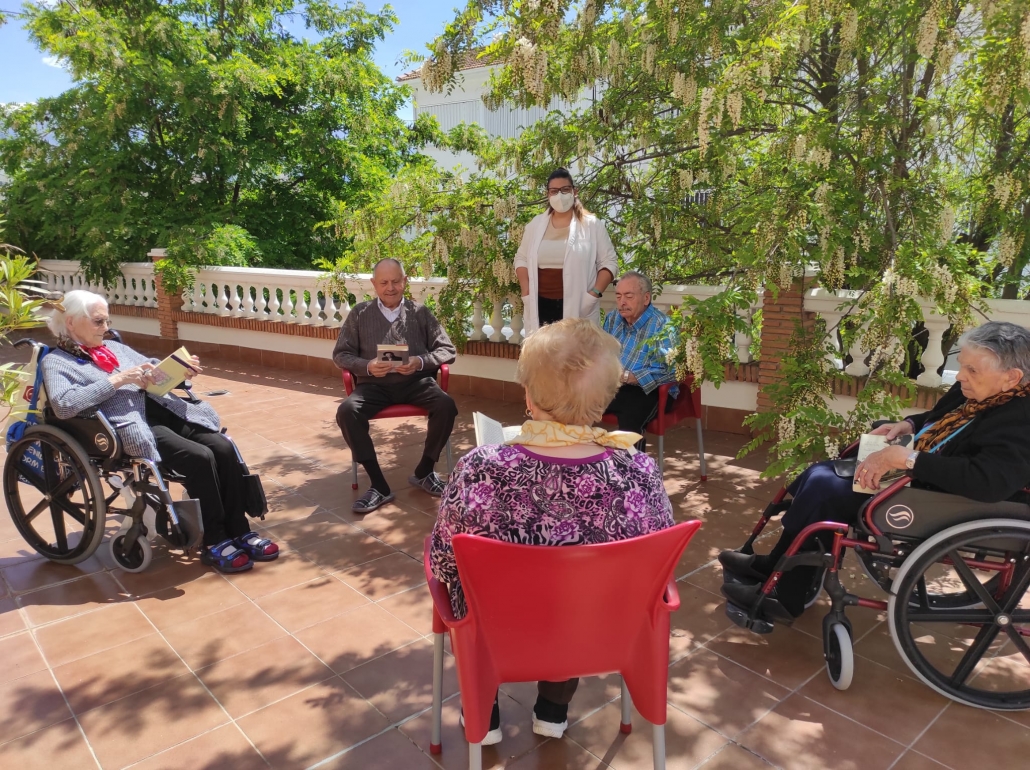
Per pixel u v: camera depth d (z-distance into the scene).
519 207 5.55
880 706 2.46
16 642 2.89
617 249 5.85
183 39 11.55
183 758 2.24
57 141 12.16
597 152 5.89
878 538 2.46
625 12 5.00
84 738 2.33
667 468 4.90
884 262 3.75
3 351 9.85
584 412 1.73
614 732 2.35
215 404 7.00
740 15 4.45
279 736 2.33
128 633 2.95
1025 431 2.21
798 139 4.02
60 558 3.53
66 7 11.16
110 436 3.19
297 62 12.17
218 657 2.78
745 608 2.92
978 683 2.58
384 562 3.57
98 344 3.36
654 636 1.81
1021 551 2.33
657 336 4.14
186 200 11.72
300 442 5.69
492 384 6.88
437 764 2.20
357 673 2.66
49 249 12.62
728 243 5.15
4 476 3.52
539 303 5.18
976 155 4.17
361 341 4.55
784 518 2.78
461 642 1.74
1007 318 3.90
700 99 4.18
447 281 6.78
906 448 2.38
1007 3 3.26
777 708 2.45
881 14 3.92
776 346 5.03
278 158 12.10
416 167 6.06
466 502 1.73
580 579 1.67
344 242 12.89
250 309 8.96
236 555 3.49
